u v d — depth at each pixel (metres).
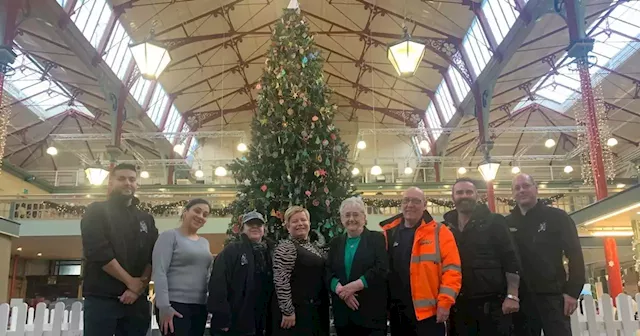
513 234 4.15
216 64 20.84
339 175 5.68
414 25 17.25
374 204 15.90
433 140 24.42
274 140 5.70
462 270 3.81
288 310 3.79
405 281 3.80
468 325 3.73
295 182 5.53
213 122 26.61
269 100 5.95
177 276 3.87
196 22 17.44
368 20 17.95
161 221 15.73
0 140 14.34
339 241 4.05
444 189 19.08
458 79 18.94
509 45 14.48
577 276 3.84
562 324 3.83
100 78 15.48
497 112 21.86
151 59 8.03
